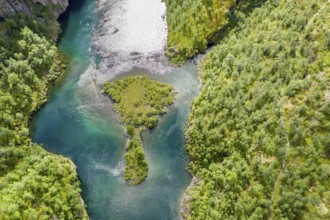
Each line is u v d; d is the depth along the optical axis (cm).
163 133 10912
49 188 9056
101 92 12025
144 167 10094
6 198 8519
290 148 8375
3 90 11106
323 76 8881
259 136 8856
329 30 9469
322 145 7962
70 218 8825
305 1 10844
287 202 7712
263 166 8450
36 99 11700
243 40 11506
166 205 9488
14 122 10731
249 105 9525
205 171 9644
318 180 7688
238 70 10600
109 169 10194
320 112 8344
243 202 8325
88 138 10944
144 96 11756
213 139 9769
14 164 9669
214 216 8500
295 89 9038
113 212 9444
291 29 10319
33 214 8412
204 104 10706
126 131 10975
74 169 10112
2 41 11912
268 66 10038
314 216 7325
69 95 12088
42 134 11100
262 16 11712
